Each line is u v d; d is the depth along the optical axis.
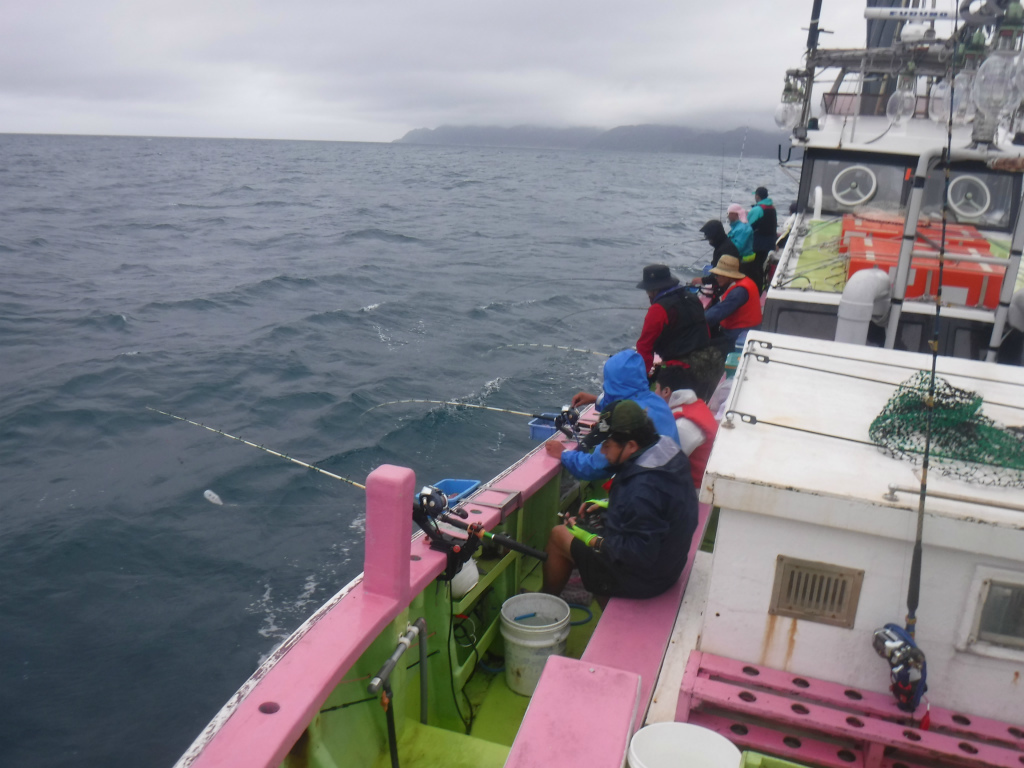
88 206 42.28
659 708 2.54
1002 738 2.13
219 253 26.56
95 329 15.44
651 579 3.20
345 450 9.56
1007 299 4.12
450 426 10.33
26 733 5.16
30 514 7.89
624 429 3.11
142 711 5.38
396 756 2.67
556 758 1.96
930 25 6.88
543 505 4.32
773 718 2.18
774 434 2.56
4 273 21.34
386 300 18.64
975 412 2.46
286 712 2.12
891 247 5.25
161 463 9.18
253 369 12.79
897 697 2.14
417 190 60.78
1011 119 6.16
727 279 6.32
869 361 3.34
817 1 7.23
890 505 2.08
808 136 7.14
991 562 2.10
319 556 7.26
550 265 24.30
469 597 3.48
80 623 6.25
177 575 6.92
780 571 2.30
